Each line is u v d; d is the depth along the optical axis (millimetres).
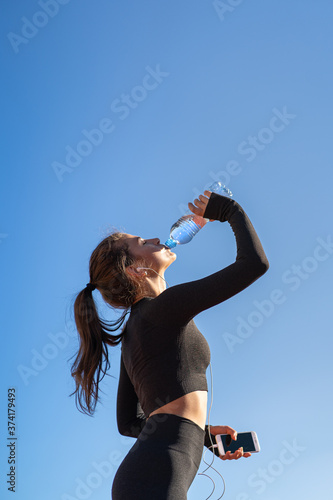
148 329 1957
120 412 2301
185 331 1953
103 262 2258
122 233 2363
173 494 1707
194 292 1883
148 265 2264
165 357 1924
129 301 2217
